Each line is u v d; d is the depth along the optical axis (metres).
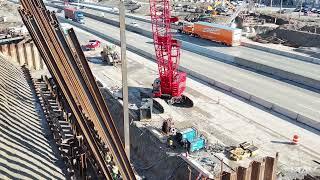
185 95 36.38
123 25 18.09
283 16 87.00
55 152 16.77
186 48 61.38
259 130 30.58
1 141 15.30
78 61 15.98
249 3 98.31
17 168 13.95
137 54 55.94
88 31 76.00
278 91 40.38
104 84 40.34
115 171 15.52
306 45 63.06
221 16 86.38
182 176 24.70
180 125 30.95
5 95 21.16
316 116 33.25
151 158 27.89
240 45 63.53
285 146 28.00
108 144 14.75
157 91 36.28
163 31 35.88
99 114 15.18
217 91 40.06
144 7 109.94
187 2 120.06
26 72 29.78
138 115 31.78
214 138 28.89
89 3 127.69
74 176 15.25
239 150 26.00
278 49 58.41
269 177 23.62
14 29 52.66
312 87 42.06
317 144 28.45
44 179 14.12
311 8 114.19
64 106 21.80
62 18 92.50
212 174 23.59
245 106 35.72
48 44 13.85
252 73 47.53
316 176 23.25
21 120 18.72
